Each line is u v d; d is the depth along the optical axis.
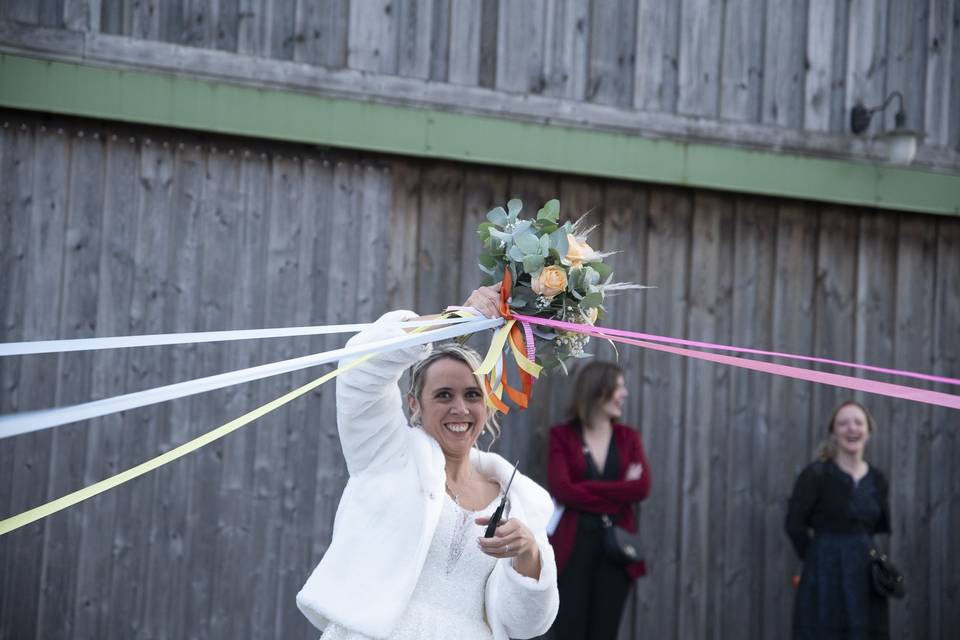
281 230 5.43
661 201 6.19
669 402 6.18
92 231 5.15
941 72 6.68
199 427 5.30
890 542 6.59
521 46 5.79
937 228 6.78
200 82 5.21
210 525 5.30
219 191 5.34
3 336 5.01
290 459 5.44
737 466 6.29
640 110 6.02
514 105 5.75
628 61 6.01
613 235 6.08
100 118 5.12
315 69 5.40
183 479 5.27
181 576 5.25
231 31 5.29
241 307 5.36
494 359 2.76
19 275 5.04
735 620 6.26
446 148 5.62
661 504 6.14
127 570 5.17
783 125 6.33
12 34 4.94
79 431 5.11
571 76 5.89
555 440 5.62
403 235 5.66
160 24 5.17
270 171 5.43
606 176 5.94
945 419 6.73
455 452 2.94
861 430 5.84
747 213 6.36
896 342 6.67
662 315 6.17
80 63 5.04
